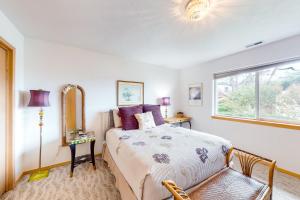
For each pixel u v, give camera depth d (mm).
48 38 2191
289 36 2107
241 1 1339
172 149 1574
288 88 2264
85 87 2664
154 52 2814
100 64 2844
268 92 2508
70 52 2508
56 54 2377
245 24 1767
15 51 1846
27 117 2121
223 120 3125
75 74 2561
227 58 3035
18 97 1922
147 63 3600
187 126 4051
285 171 2166
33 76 2180
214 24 1769
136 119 2652
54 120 2348
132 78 3328
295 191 1735
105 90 2910
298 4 1393
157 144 1742
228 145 1830
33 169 2160
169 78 4082
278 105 2383
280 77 2350
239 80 2955
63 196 1645
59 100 2398
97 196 1651
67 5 1417
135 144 1750
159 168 1218
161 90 3906
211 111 3408
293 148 2104
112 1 1358
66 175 2092
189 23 1743
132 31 1959
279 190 1754
